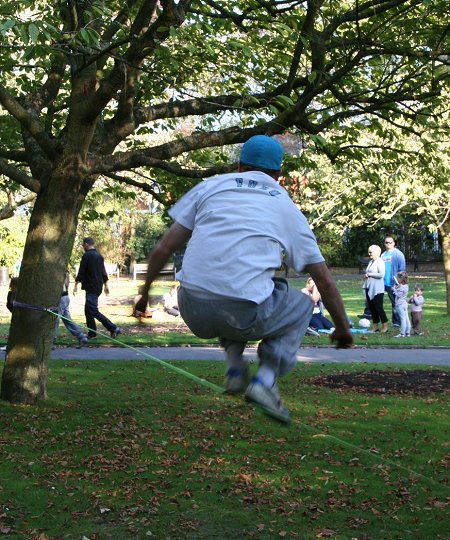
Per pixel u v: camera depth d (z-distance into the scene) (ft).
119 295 107.96
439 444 27.78
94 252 57.21
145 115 34.88
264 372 11.67
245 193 11.49
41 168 33.12
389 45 35.73
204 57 34.99
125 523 20.31
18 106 31.14
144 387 37.68
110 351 52.21
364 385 39.37
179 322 72.23
